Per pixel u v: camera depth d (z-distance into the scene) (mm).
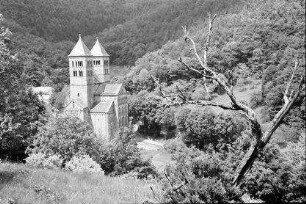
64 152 40469
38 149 41062
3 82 21344
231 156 32531
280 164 28719
